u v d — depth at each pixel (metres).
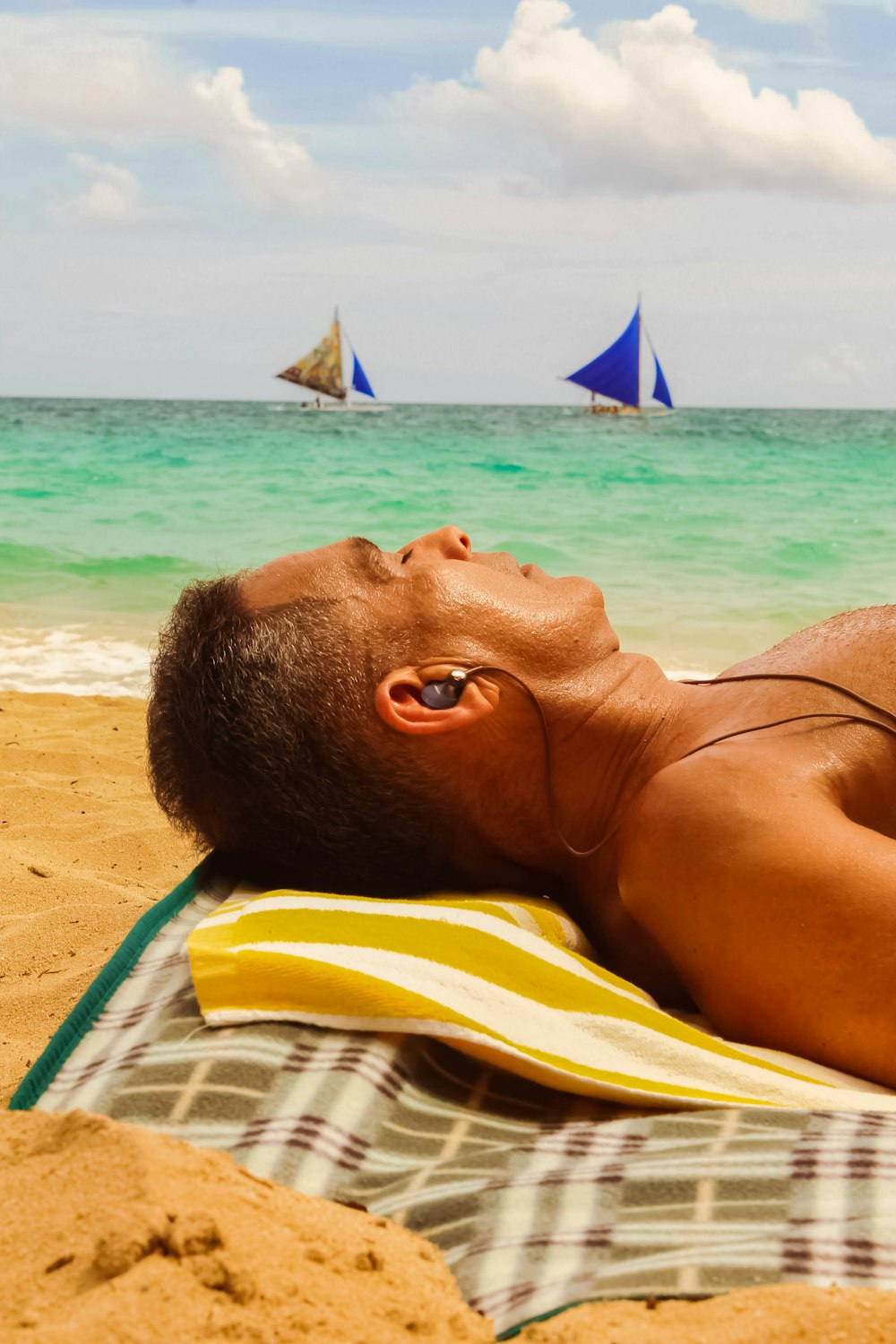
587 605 2.10
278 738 1.97
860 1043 1.60
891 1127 1.40
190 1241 1.10
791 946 1.64
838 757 1.83
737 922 1.68
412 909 1.88
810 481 19.80
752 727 1.90
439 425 45.00
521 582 2.11
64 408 67.94
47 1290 1.07
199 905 2.06
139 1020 1.72
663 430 42.22
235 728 1.98
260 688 1.98
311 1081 1.56
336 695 1.98
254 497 16.72
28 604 9.15
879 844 1.66
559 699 2.00
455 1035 1.63
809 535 12.77
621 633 8.07
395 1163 1.50
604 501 16.30
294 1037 1.65
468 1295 1.23
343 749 1.98
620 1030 1.69
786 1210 1.27
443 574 2.04
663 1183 1.34
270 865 2.11
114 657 7.47
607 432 40.69
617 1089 1.58
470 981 1.74
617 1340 1.08
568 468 22.88
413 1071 1.66
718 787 1.77
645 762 2.00
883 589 9.66
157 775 2.13
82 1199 1.16
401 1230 1.31
